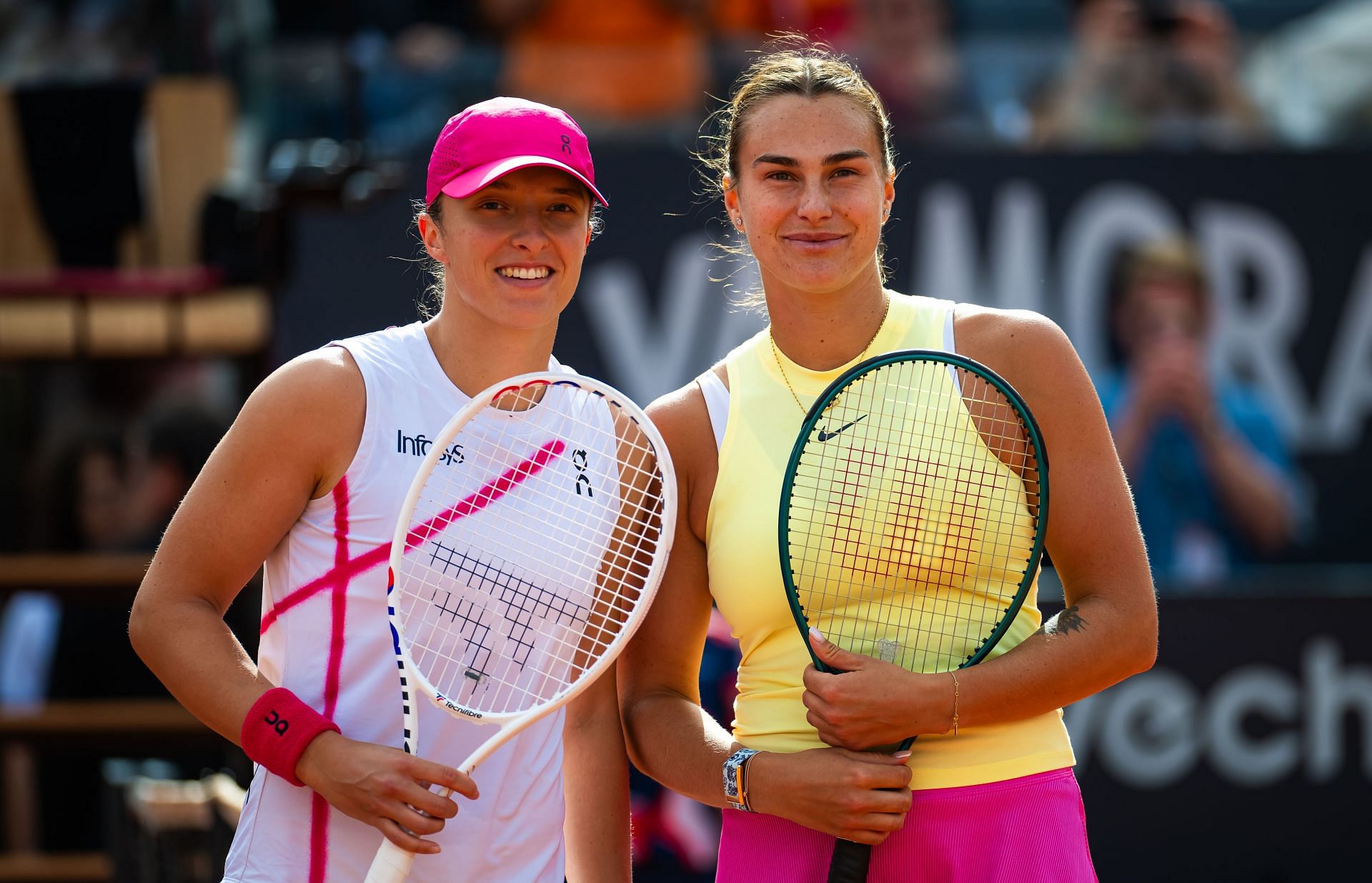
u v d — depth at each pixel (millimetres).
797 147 9438
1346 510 23016
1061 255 22875
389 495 9164
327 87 21766
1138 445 22828
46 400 24453
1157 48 23781
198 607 9008
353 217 21297
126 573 18547
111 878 17266
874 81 23578
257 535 9078
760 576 9641
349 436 9156
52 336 18438
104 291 18297
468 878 9352
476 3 23500
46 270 19094
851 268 9523
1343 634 21125
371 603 9195
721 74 23094
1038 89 23812
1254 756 21031
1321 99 23875
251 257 18391
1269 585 21844
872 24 23594
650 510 10000
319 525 9227
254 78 21703
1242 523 22844
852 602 9609
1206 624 21078
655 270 22156
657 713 10125
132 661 22047
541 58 22703
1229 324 23016
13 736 18406
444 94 22406
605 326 22125
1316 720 21078
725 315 22156
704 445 10047
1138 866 20875
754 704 9867
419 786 8625
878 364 9367
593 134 22734
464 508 9367
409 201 21406
